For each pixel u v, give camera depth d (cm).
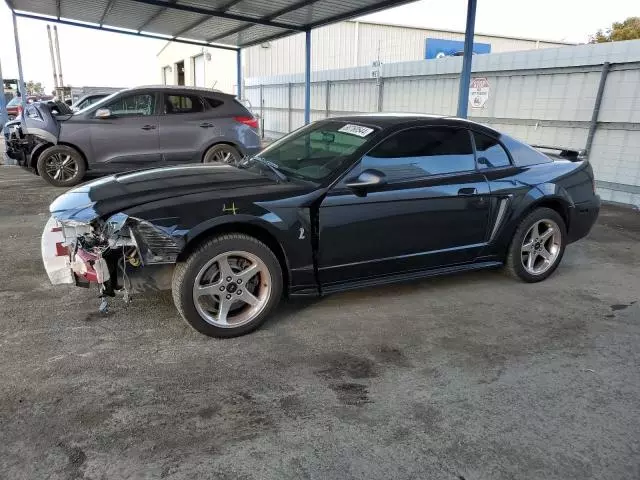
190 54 3089
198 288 335
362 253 386
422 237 407
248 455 238
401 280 413
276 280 358
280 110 1978
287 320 386
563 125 925
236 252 340
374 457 239
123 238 325
